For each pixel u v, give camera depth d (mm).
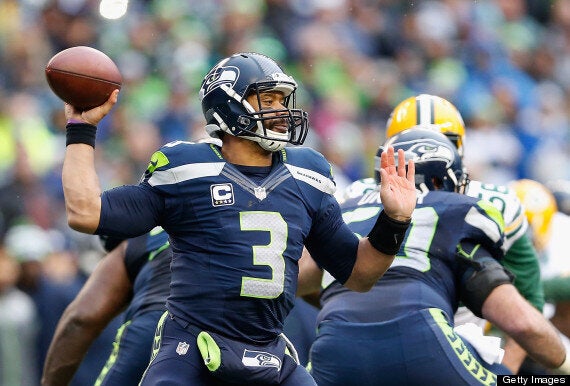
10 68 46656
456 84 56031
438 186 19547
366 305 18188
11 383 31531
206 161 15492
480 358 18250
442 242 18656
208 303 15234
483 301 18422
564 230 25219
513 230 20359
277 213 15516
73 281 32938
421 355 17656
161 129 46188
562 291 24078
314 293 21297
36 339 32219
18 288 32375
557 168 56406
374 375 17891
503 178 53656
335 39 54156
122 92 47219
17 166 41812
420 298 18062
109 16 15805
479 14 60719
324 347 18281
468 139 54000
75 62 15102
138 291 19766
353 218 19453
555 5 65250
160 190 15328
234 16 51781
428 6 59031
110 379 19062
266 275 15305
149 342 18922
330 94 51594
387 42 56656
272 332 15523
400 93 54750
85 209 14781
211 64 49844
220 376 15031
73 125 15180
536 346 18234
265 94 15812
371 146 51250
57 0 50312
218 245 15281
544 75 62281
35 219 40594
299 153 16172
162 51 49438
